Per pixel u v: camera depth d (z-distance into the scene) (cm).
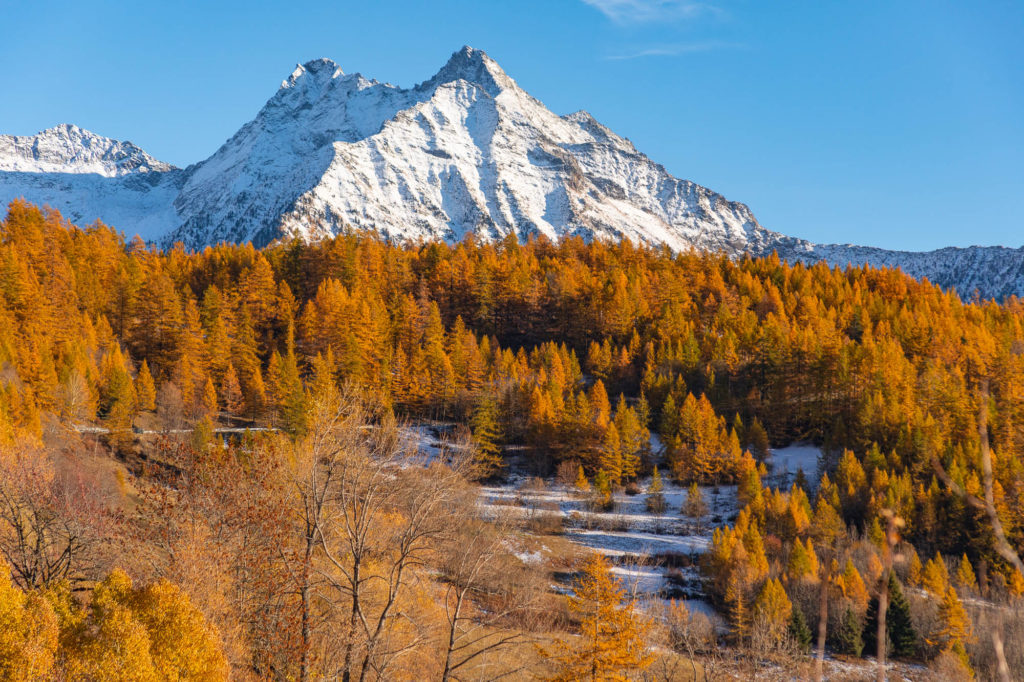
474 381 9250
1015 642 3741
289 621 1928
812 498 7388
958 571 5172
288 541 2058
